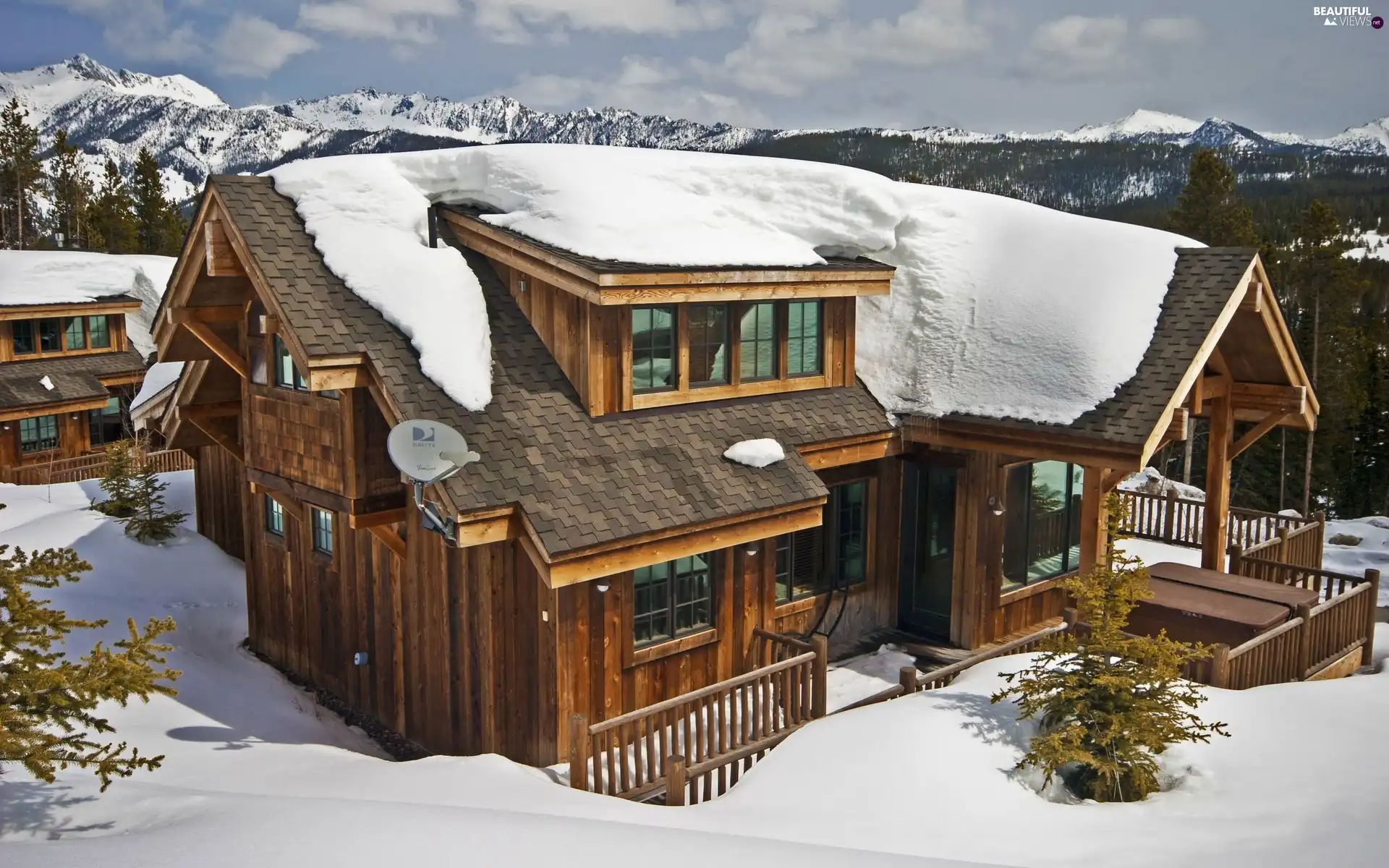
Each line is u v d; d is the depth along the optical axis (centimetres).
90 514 1961
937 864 640
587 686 1057
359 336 1070
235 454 1477
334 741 1168
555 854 626
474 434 1032
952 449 1383
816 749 913
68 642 1323
